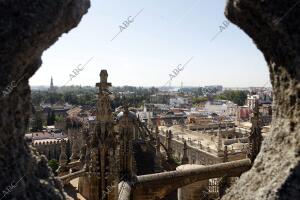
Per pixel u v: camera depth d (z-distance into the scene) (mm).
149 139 52125
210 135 114375
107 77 27953
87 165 33062
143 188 28172
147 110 171625
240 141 103250
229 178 34719
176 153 106188
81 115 139250
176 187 29953
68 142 88312
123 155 27812
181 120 165125
